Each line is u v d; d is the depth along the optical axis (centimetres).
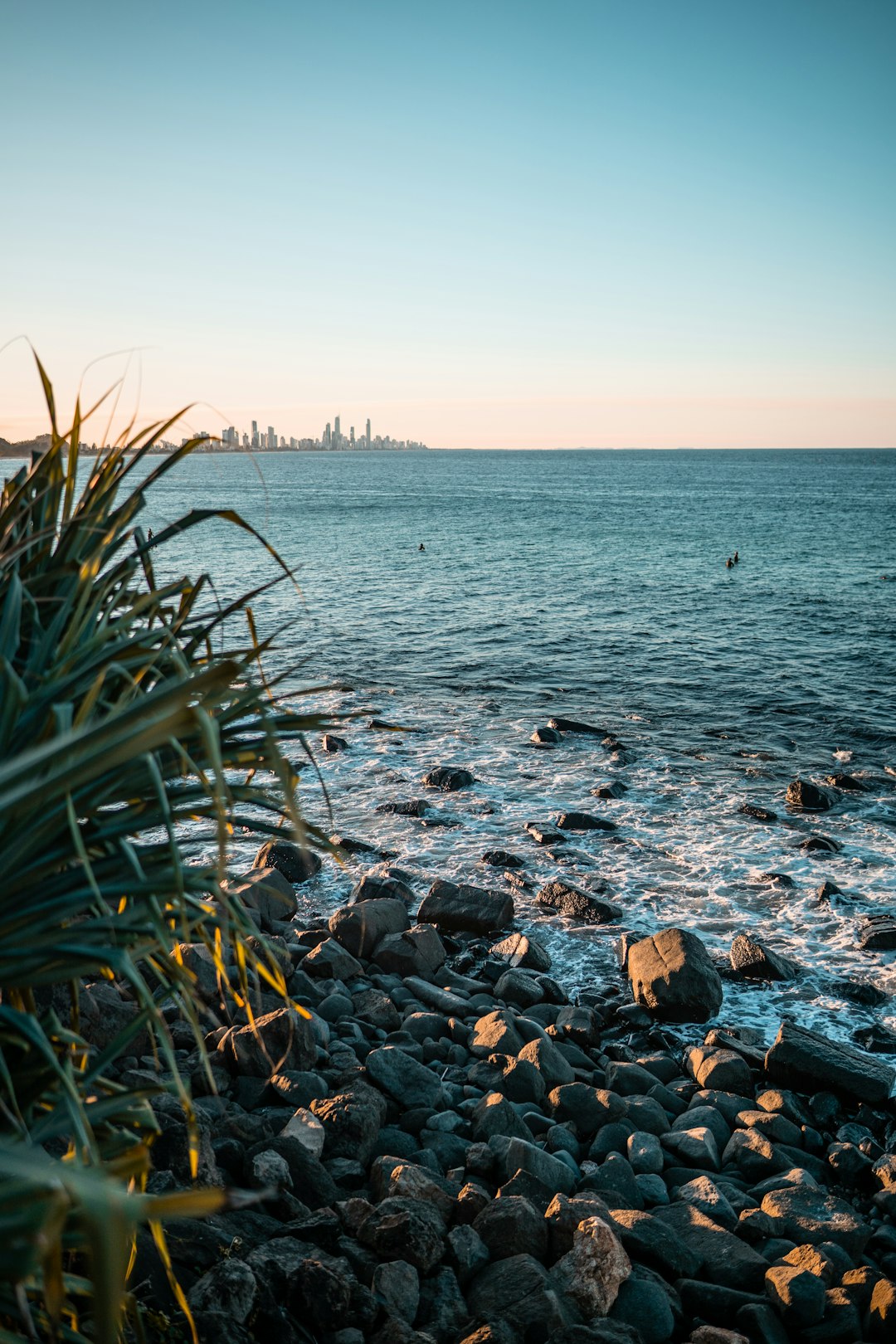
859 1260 500
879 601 3200
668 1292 445
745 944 873
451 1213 477
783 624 2755
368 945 855
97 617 295
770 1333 427
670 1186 558
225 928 238
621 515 7506
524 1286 413
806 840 1177
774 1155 586
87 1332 273
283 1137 487
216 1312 337
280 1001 705
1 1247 139
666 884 1055
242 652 299
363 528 6094
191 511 294
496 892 955
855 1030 776
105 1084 306
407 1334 364
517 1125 573
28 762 169
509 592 3366
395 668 2141
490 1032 700
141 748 178
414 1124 570
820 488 13012
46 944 211
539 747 1572
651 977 798
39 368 279
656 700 1897
